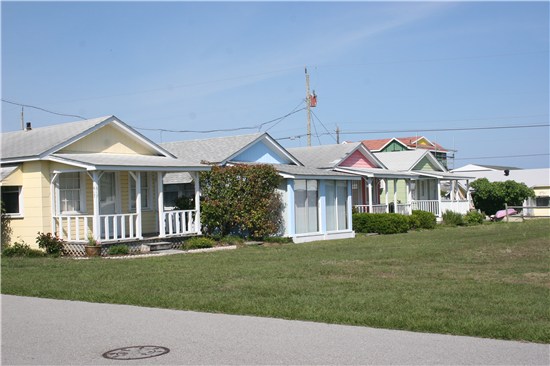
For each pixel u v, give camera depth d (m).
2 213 21.17
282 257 18.56
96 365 7.28
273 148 30.22
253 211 24.50
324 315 9.66
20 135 24.02
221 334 8.67
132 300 11.41
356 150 36.53
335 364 7.11
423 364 7.04
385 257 18.23
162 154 24.59
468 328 8.60
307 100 46.34
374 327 8.97
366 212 32.66
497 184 49.12
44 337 8.72
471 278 13.70
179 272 15.21
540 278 13.62
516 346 7.78
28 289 12.91
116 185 22.97
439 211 39.16
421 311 9.84
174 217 24.19
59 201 21.09
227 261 17.64
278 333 8.66
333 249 21.20
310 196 27.34
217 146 28.72
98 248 19.69
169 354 7.68
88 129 21.83
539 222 39.38
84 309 10.78
